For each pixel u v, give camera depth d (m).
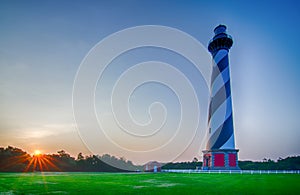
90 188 17.00
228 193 14.03
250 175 33.25
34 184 20.17
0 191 15.58
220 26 54.78
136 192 14.77
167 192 14.68
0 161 61.62
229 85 51.16
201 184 19.67
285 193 13.82
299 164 63.28
